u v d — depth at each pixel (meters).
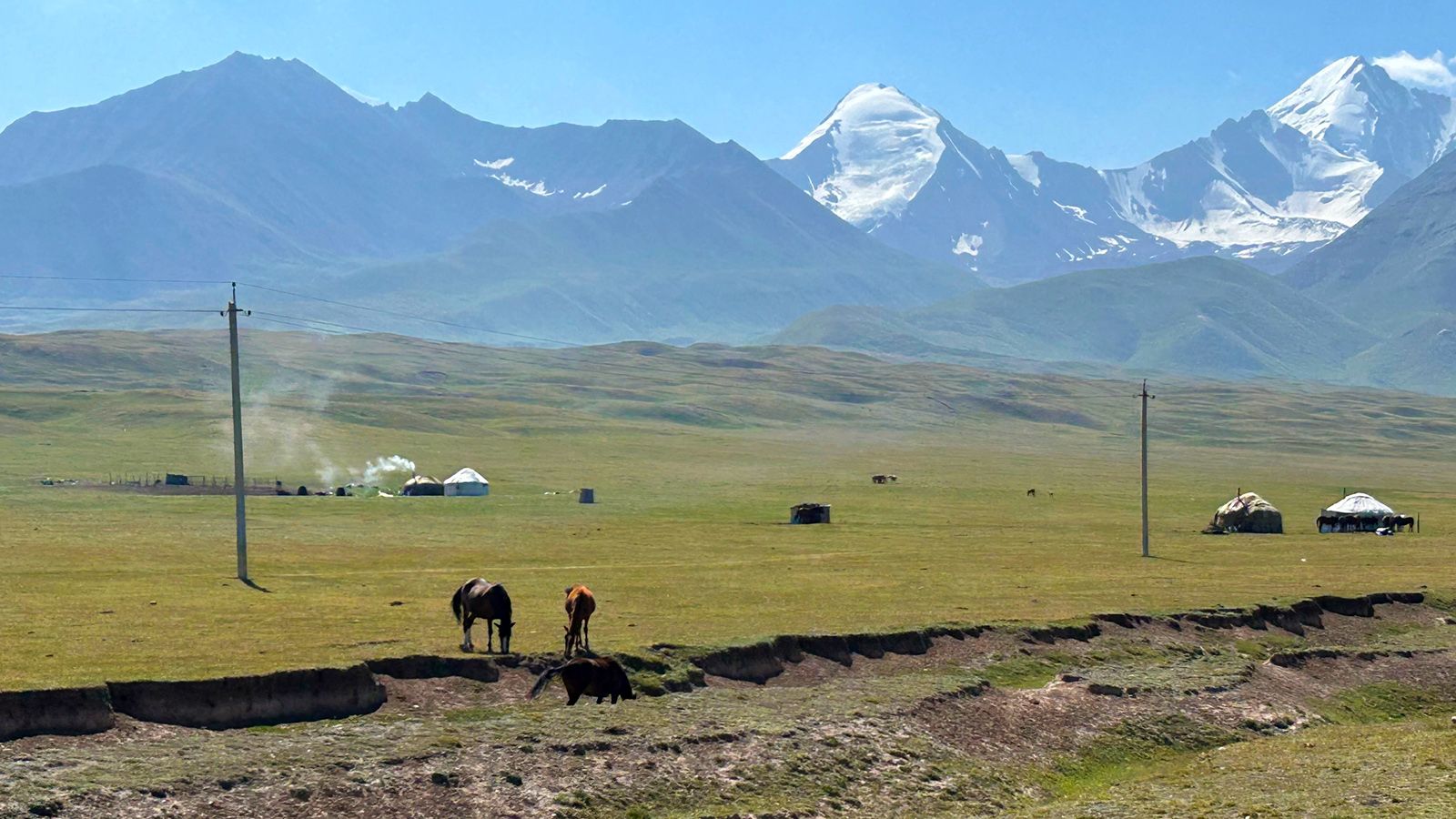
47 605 52.66
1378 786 34.50
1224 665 52.72
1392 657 56.34
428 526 100.56
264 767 33.06
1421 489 190.00
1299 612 62.22
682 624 51.69
